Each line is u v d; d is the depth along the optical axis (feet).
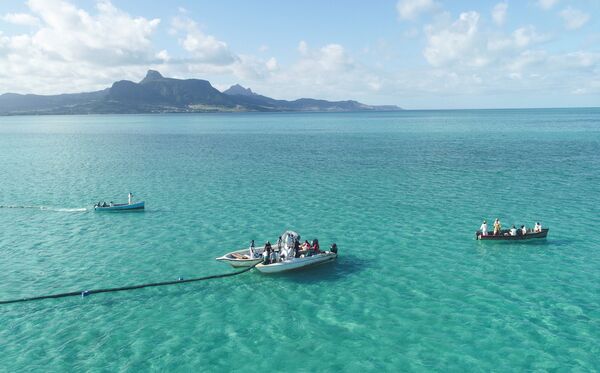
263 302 97.45
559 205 171.12
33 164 302.04
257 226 150.61
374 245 131.34
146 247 131.95
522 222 150.71
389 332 83.92
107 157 340.18
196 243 134.92
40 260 122.01
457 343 79.92
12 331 86.17
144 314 92.79
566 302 94.07
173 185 222.89
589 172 240.53
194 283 107.76
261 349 79.20
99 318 91.25
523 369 72.54
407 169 262.26
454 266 114.73
